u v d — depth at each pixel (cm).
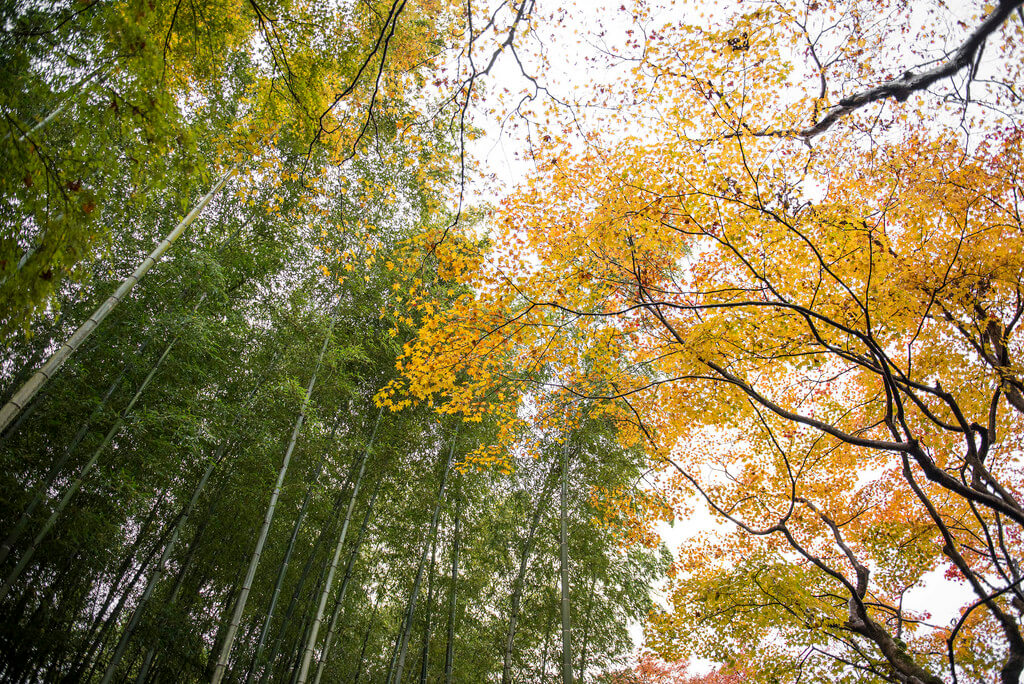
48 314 618
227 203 834
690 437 770
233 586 897
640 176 504
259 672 861
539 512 948
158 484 733
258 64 509
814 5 473
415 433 900
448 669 789
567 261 557
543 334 554
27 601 641
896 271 504
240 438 752
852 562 684
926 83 497
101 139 299
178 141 307
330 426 859
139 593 797
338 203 803
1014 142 500
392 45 491
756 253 523
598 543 937
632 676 977
